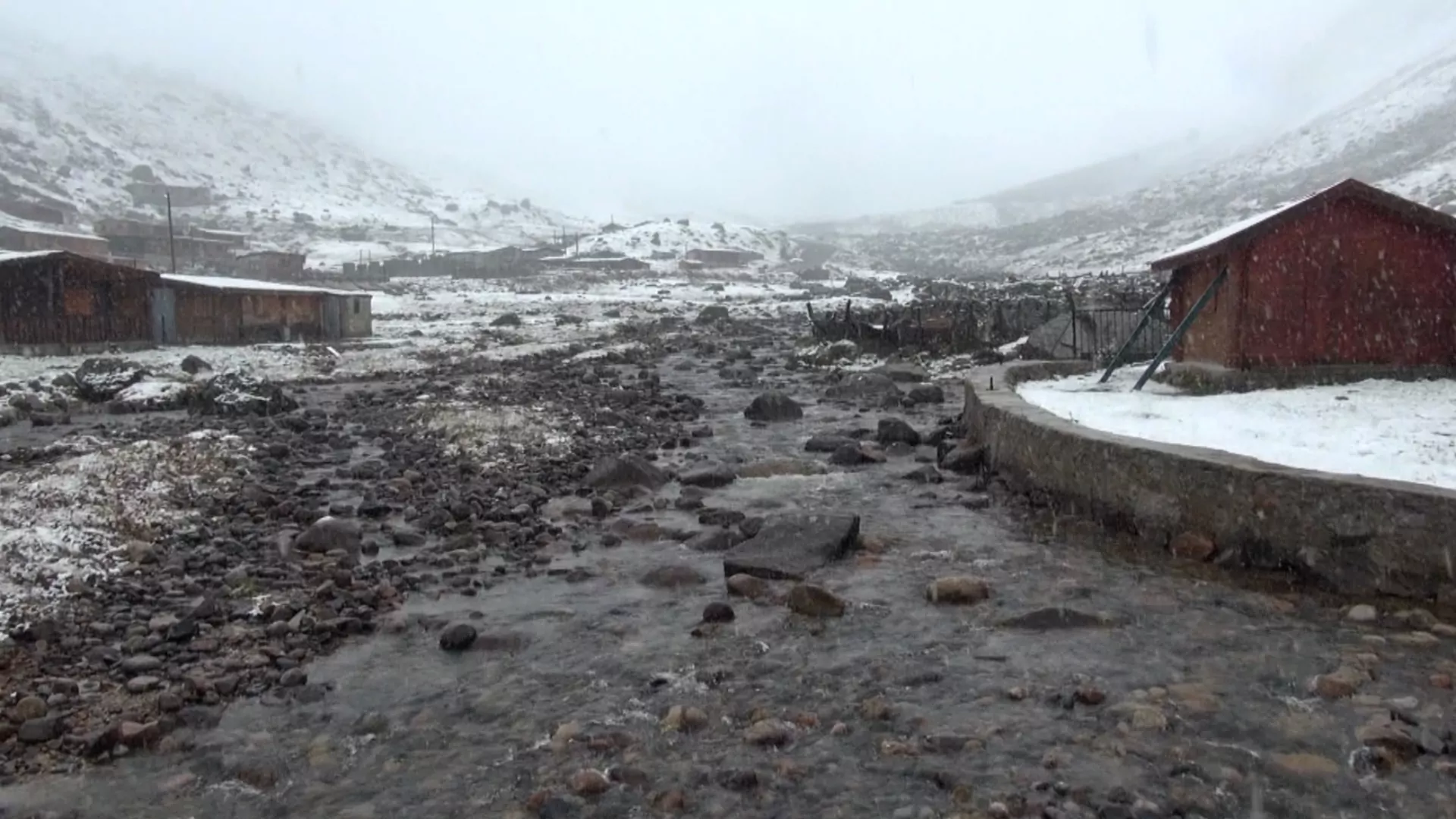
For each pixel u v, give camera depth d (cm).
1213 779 447
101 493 991
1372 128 12744
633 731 524
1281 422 1046
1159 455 825
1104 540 860
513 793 465
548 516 1038
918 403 1898
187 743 522
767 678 589
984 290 4306
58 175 13262
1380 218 1321
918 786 455
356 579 804
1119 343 2023
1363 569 679
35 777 490
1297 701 525
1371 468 810
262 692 589
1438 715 498
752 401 1836
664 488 1174
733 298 6962
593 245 12281
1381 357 1338
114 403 1927
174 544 890
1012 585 751
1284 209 1306
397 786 475
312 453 1408
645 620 707
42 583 737
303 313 3538
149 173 14600
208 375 2403
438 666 629
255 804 463
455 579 811
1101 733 498
